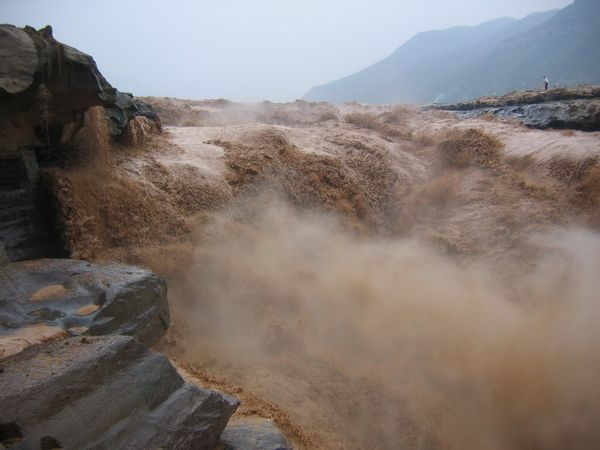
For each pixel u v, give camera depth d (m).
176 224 10.84
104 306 5.90
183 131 15.59
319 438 7.32
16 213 8.48
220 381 7.86
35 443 3.55
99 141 10.62
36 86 8.03
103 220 9.77
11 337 4.95
